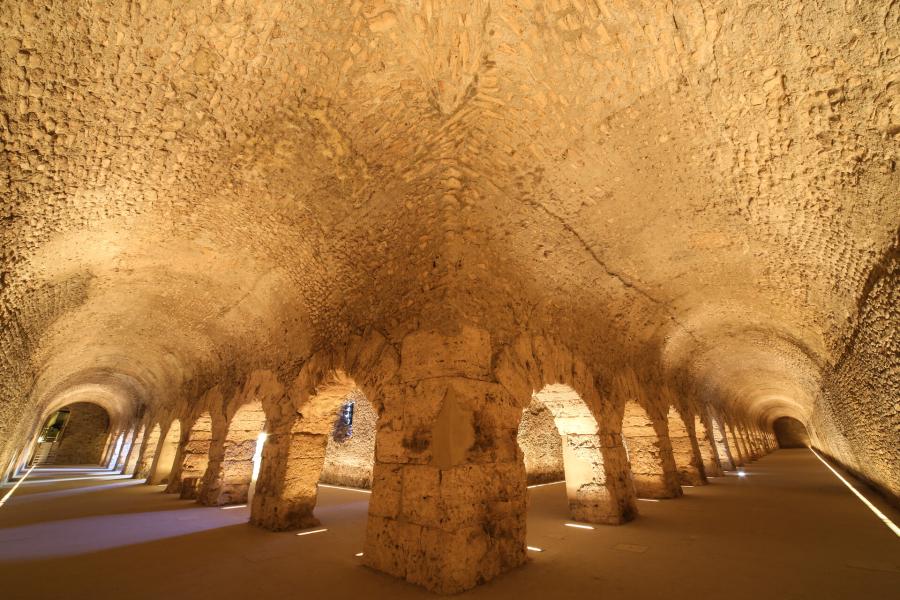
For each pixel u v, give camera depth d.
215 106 3.12
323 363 5.26
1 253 3.54
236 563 3.83
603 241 4.86
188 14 2.48
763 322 7.05
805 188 3.46
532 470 10.23
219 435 7.49
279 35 2.70
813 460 15.42
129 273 5.42
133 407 15.15
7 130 2.75
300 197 4.10
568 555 3.95
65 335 6.62
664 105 3.20
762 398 16.16
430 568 3.20
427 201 3.88
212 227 4.57
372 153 3.61
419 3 2.57
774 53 2.63
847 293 4.32
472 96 3.16
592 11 2.60
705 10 2.50
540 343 4.89
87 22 2.40
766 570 3.38
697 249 5.08
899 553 3.72
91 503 7.48
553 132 3.50
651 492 7.23
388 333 4.45
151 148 3.35
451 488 3.31
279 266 5.15
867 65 2.45
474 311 4.04
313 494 5.41
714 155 3.56
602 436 5.56
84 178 3.40
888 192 2.96
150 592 3.12
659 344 7.60
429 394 3.74
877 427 5.33
